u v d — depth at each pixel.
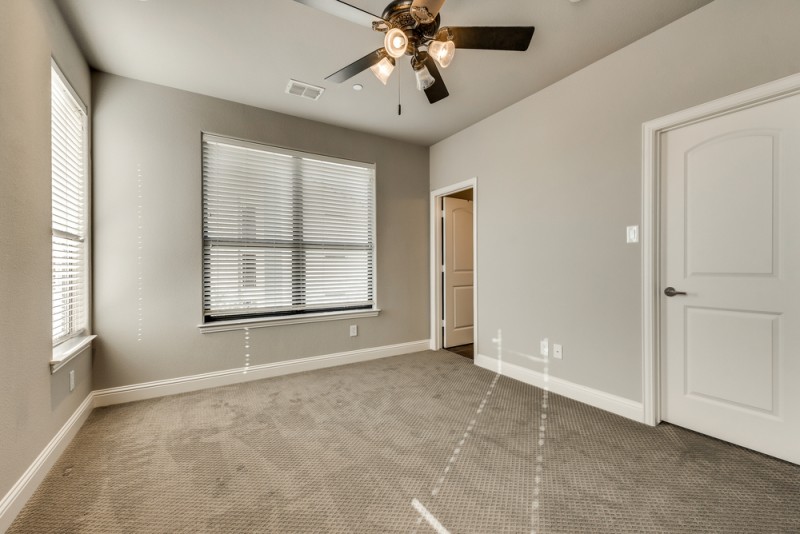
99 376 2.57
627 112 2.31
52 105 1.96
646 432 2.12
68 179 2.20
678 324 2.17
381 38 2.23
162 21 2.05
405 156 4.10
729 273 1.95
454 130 3.77
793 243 1.74
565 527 1.37
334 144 3.62
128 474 1.73
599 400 2.49
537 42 2.27
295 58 2.44
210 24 2.08
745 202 1.89
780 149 1.78
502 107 3.22
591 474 1.71
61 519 1.42
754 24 1.78
